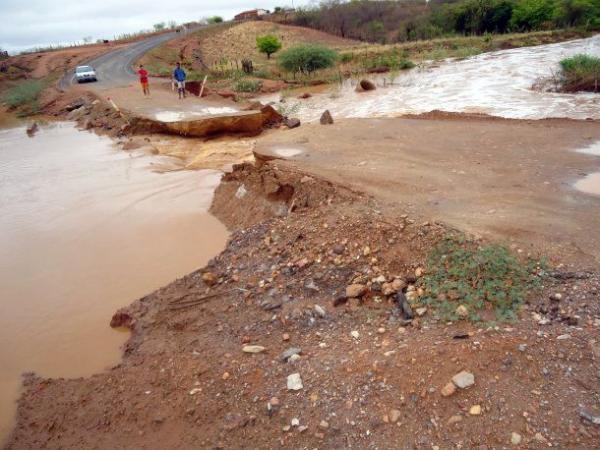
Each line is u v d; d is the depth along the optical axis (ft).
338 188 24.22
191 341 17.54
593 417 10.82
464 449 10.98
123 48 181.47
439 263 17.30
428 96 71.15
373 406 12.58
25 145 62.03
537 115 51.13
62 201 36.88
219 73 123.24
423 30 179.32
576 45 115.75
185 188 37.22
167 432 13.93
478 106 59.36
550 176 23.99
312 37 211.20
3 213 35.37
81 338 19.89
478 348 13.12
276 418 13.14
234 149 48.42
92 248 28.22
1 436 15.20
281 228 23.71
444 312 15.19
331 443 12.00
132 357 17.58
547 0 156.15
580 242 16.98
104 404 15.61
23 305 22.81
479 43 132.87
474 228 18.43
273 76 116.78
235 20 260.21
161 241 28.07
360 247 19.72
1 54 186.60
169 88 89.40
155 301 20.72
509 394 11.86
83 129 70.23
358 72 105.50
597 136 31.17
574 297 14.35
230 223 29.04
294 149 32.09
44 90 110.73
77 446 14.23
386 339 14.92
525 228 18.19
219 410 14.02
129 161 47.52
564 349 12.61
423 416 11.99
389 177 25.13
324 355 14.93
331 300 17.88
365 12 234.17
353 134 35.29
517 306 14.52
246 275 21.25
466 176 24.76
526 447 10.64
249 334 17.11
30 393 16.96
